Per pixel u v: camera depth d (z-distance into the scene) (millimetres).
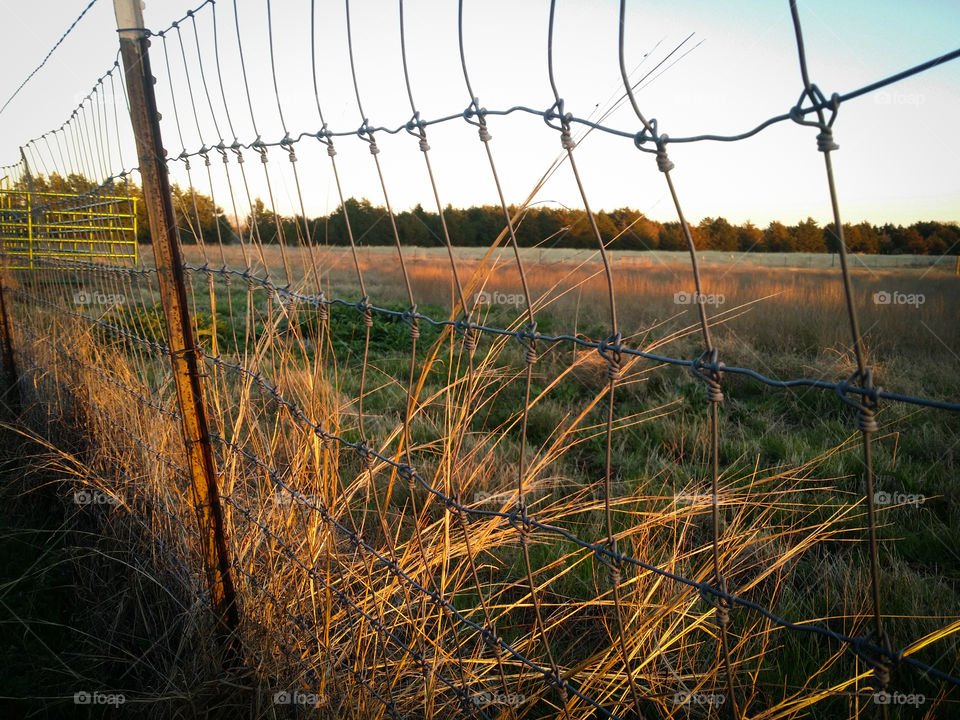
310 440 1627
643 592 1659
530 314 929
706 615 1499
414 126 1001
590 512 2717
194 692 1621
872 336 6137
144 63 1635
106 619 2174
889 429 3705
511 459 3256
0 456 3410
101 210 2838
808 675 1756
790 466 2980
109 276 2797
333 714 1464
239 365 1854
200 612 1820
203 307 6094
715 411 692
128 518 2402
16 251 4035
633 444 3736
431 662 1388
